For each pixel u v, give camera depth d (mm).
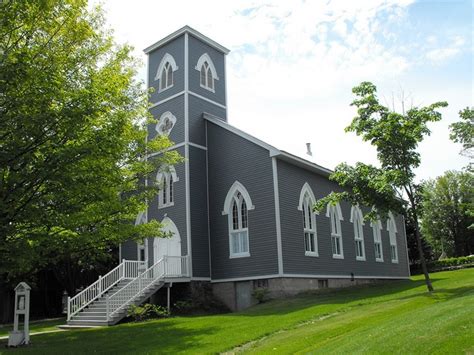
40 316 33688
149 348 13164
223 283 25781
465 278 24609
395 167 19172
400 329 10516
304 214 26609
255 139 25625
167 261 24375
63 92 12852
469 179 46344
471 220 62406
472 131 30797
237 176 26219
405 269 38000
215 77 30422
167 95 29109
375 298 19703
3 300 31500
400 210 18984
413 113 18984
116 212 17547
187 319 19406
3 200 12320
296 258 24812
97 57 17031
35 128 12195
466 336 8734
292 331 13719
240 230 25641
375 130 18781
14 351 13930
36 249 13727
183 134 27453
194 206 26453
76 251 17703
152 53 30984
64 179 12484
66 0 14031
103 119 14727
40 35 14281
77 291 33500
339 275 28391
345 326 13125
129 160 19328
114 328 18375
